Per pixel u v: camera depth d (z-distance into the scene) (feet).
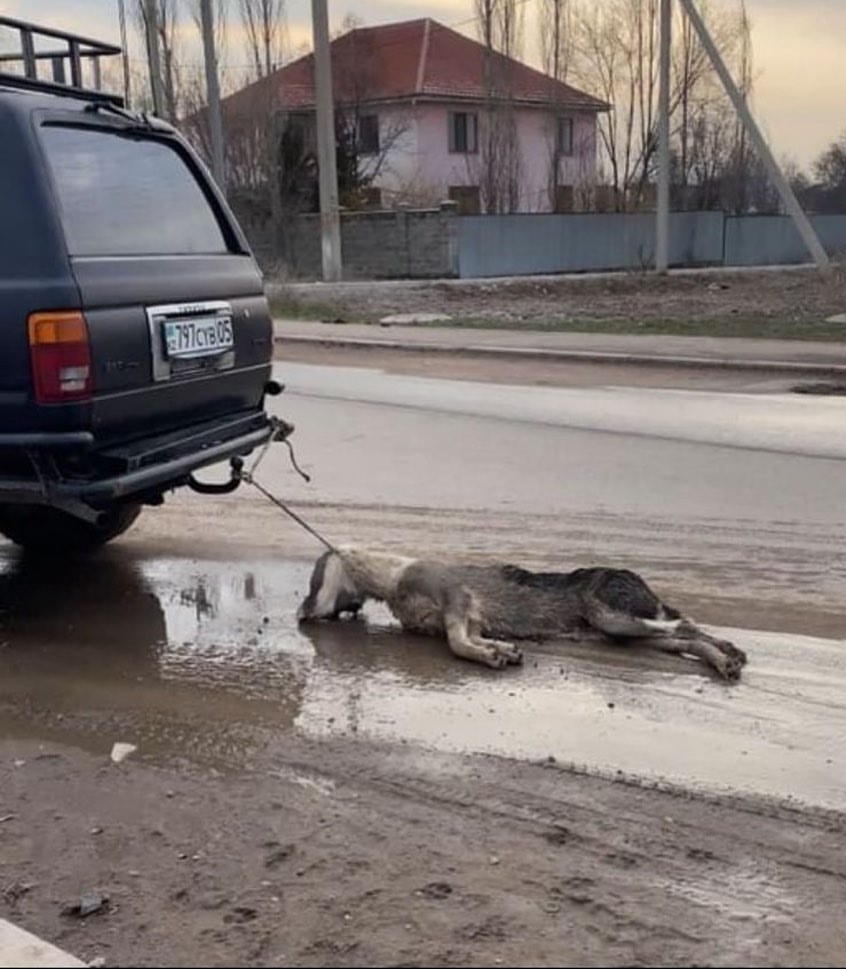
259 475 27.63
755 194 159.94
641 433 32.65
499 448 30.71
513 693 14.80
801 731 13.53
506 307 79.25
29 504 16.15
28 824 11.73
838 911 9.96
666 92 104.17
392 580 17.17
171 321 17.34
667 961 9.27
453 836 11.25
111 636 17.30
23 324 15.24
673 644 16.05
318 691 15.05
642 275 104.94
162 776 12.75
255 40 123.03
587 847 11.00
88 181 16.85
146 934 9.82
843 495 25.21
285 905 10.15
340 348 56.95
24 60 19.34
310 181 116.47
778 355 48.49
